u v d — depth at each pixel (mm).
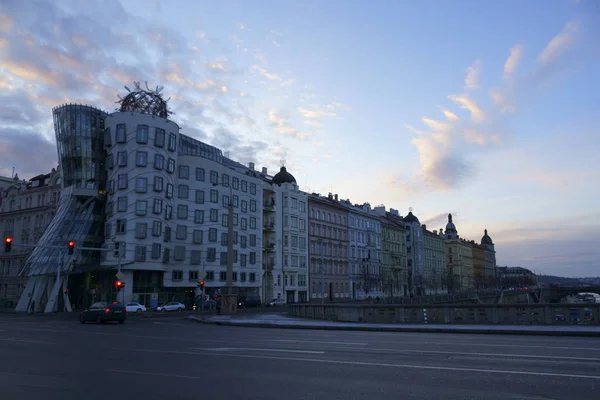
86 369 10797
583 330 19156
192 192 70000
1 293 75812
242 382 9031
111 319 32156
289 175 89188
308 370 10266
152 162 63438
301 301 82938
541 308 23188
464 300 97375
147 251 61312
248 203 78062
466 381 8852
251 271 76250
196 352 13844
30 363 11820
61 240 60531
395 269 112812
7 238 33094
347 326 24281
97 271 61750
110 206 62531
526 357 11992
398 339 17859
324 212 92062
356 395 7824
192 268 68188
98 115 67625
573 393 7832
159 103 69812
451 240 155125
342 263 94562
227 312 44969
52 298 55500
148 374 10031
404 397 7645
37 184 79438
